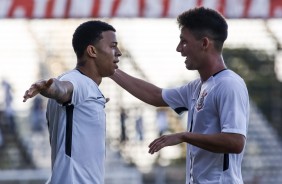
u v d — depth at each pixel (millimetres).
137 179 37000
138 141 37594
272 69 40656
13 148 38500
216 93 12789
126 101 37438
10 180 36781
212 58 13055
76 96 12164
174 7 27109
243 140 12547
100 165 12461
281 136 39469
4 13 27047
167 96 14391
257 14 27156
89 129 12336
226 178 12867
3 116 38406
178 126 38406
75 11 27188
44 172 37062
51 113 12523
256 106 40031
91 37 12641
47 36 38562
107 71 12773
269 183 38500
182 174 37062
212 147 12516
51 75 38469
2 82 38344
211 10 13133
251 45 39344
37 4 27156
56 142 12422
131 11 27266
